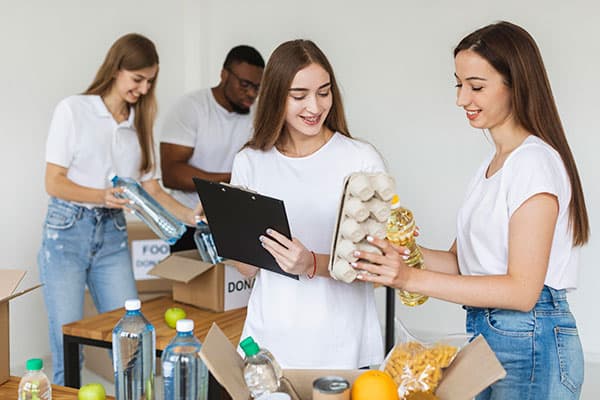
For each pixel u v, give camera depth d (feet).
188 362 5.53
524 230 5.65
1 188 13.74
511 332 5.85
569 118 15.20
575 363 5.90
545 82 5.92
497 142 6.13
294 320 6.85
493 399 6.00
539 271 5.63
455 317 16.26
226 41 17.33
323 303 6.82
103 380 13.09
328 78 6.59
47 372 13.60
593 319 15.31
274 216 6.00
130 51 10.61
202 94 13.50
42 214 14.38
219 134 13.47
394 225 6.47
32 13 13.87
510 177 5.80
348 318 6.91
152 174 11.53
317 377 5.04
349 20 16.43
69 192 10.55
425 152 16.28
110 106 11.00
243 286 10.01
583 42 14.94
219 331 5.06
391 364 5.00
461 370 4.81
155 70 10.89
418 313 16.51
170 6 16.83
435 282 5.68
